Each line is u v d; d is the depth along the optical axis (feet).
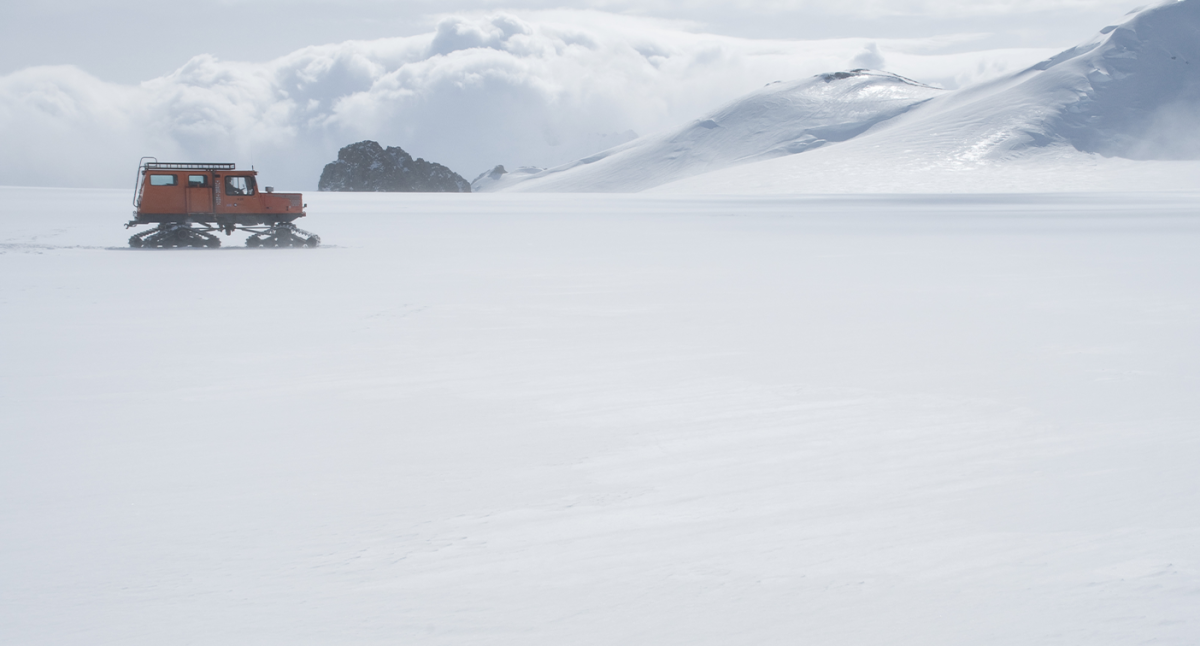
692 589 15.71
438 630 14.25
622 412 30.45
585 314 55.62
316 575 16.60
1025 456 24.16
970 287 68.44
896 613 14.56
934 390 33.27
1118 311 54.60
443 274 81.10
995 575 16.02
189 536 18.75
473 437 27.20
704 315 54.75
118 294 65.72
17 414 30.35
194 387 34.96
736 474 23.02
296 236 117.70
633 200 395.75
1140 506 19.65
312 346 44.45
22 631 14.40
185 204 117.19
